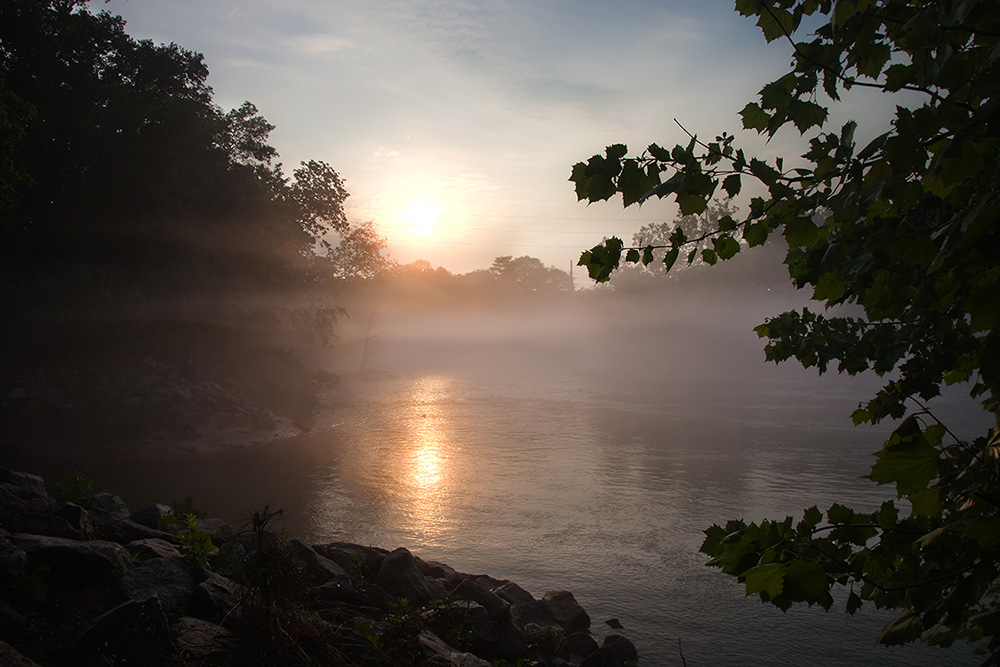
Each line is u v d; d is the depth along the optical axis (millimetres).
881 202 2438
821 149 2531
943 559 2062
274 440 27594
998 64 1676
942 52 1992
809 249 2998
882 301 2553
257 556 6969
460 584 9953
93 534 8352
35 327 28219
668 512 16453
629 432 28703
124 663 5750
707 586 11992
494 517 16234
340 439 28125
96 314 29438
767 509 16469
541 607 10203
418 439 27922
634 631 10344
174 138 33188
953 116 1830
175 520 9898
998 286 1637
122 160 31750
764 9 2525
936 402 34219
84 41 32094
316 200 47375
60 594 6777
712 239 2758
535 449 25156
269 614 6391
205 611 6773
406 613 8102
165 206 34000
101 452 23516
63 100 30562
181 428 26375
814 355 4406
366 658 6699
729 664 9328
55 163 31641
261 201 41031
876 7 2266
